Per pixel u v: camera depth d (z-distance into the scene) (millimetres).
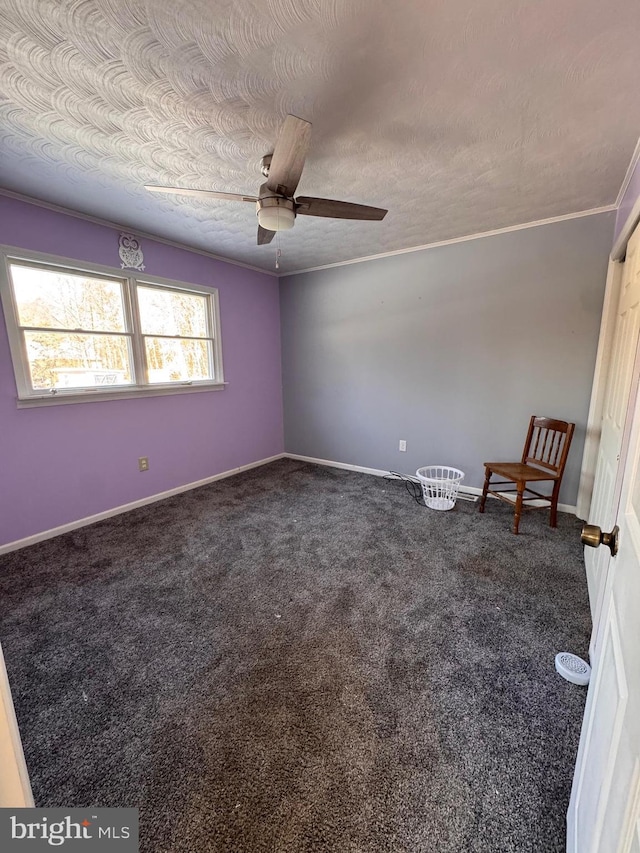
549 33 1159
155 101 1481
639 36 1161
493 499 3311
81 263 2639
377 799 1059
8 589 2057
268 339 4371
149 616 1839
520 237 2871
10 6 1063
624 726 573
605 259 2588
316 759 1168
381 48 1222
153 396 3244
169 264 3223
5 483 2430
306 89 1409
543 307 2863
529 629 1717
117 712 1338
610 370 2352
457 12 1092
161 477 3375
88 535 2686
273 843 965
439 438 3555
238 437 4117
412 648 1612
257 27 1140
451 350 3354
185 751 1200
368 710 1331
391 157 1879
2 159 1920
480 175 2072
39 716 1324
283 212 1778
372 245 3312
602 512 2010
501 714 1310
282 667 1525
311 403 4418
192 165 1986
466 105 1495
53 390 2619
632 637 597
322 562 2307
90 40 1185
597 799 670
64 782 1109
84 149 1831
